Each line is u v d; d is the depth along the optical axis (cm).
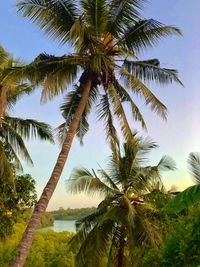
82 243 2059
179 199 937
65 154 1480
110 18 1669
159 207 1908
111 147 1783
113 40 1698
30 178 2308
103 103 1767
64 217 4941
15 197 2262
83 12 1650
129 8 1650
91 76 1650
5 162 2058
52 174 1444
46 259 3675
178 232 1188
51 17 1623
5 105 2058
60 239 3997
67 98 1839
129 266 1986
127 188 2125
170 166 2123
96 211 2105
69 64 1616
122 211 2039
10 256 3228
